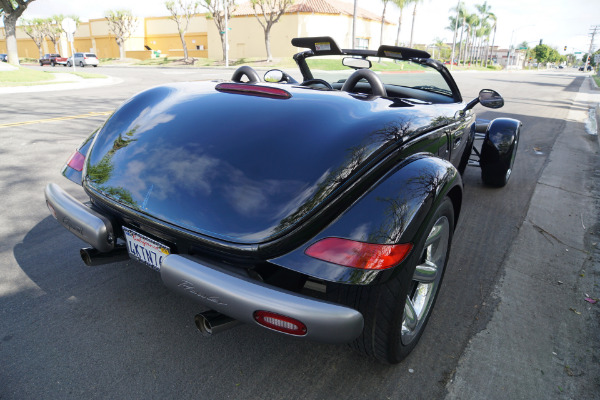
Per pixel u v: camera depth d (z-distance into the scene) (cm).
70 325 213
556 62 15725
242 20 3900
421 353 206
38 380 178
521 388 187
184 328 215
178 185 172
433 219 168
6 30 2044
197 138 185
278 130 178
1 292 236
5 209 349
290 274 170
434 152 223
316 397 177
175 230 164
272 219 154
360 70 252
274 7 3406
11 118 775
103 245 189
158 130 196
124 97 1169
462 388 186
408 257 156
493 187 461
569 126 910
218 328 161
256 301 142
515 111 1120
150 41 5003
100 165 198
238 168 168
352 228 151
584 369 201
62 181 425
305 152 167
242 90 214
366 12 4525
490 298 254
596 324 235
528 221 373
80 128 695
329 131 175
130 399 171
